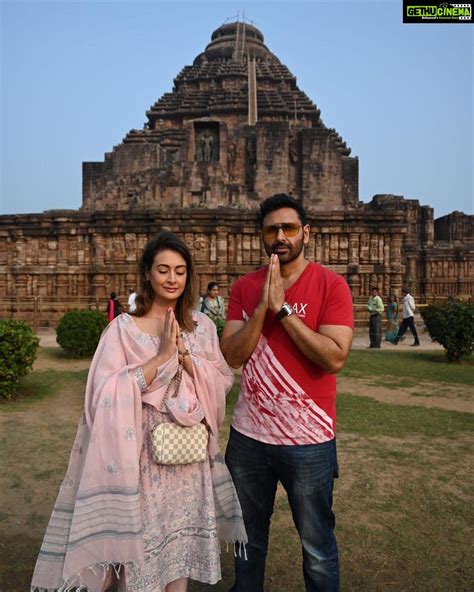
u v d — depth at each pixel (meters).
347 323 3.25
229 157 37.59
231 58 58.38
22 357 10.36
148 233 26.09
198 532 3.12
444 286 41.69
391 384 12.25
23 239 27.59
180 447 3.03
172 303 3.37
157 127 49.81
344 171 39.62
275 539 4.82
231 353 3.34
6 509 5.50
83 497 2.84
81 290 26.94
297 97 50.59
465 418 9.08
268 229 3.44
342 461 6.86
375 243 26.28
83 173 42.69
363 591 3.95
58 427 8.65
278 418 3.25
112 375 3.03
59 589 2.80
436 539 4.77
